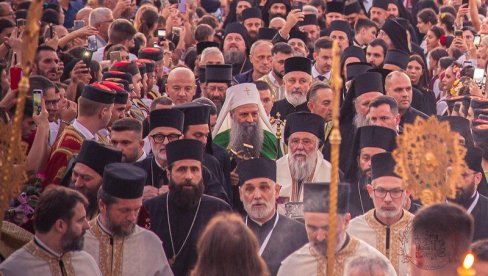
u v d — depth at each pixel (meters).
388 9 47.69
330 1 48.03
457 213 15.52
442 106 34.44
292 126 24.67
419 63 35.03
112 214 19.47
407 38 39.12
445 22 44.69
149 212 21.84
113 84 25.38
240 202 25.66
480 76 32.69
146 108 29.69
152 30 39.34
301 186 24.64
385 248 20.91
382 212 20.86
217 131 27.52
